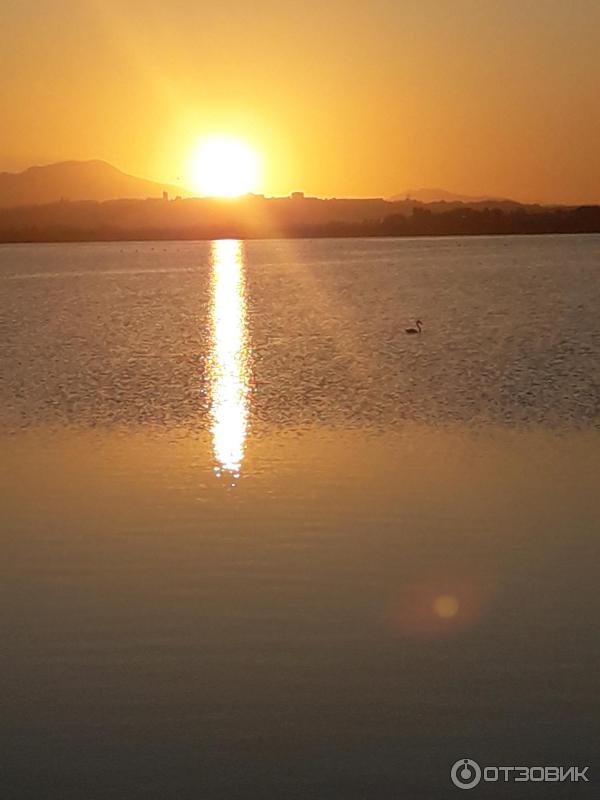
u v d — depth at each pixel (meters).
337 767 8.77
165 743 9.12
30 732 9.30
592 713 9.55
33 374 32.22
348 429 22.75
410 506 16.17
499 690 9.98
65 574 13.15
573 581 12.83
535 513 15.79
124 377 31.42
